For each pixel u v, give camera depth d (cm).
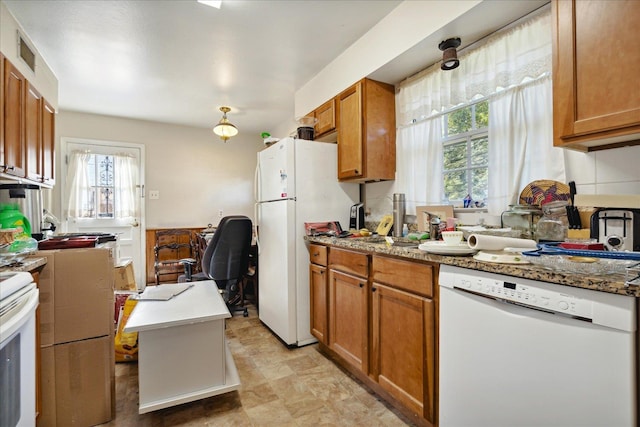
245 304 363
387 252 161
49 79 276
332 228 252
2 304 91
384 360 166
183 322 157
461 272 121
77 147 408
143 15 205
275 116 431
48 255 154
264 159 290
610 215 114
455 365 122
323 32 230
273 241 268
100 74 293
